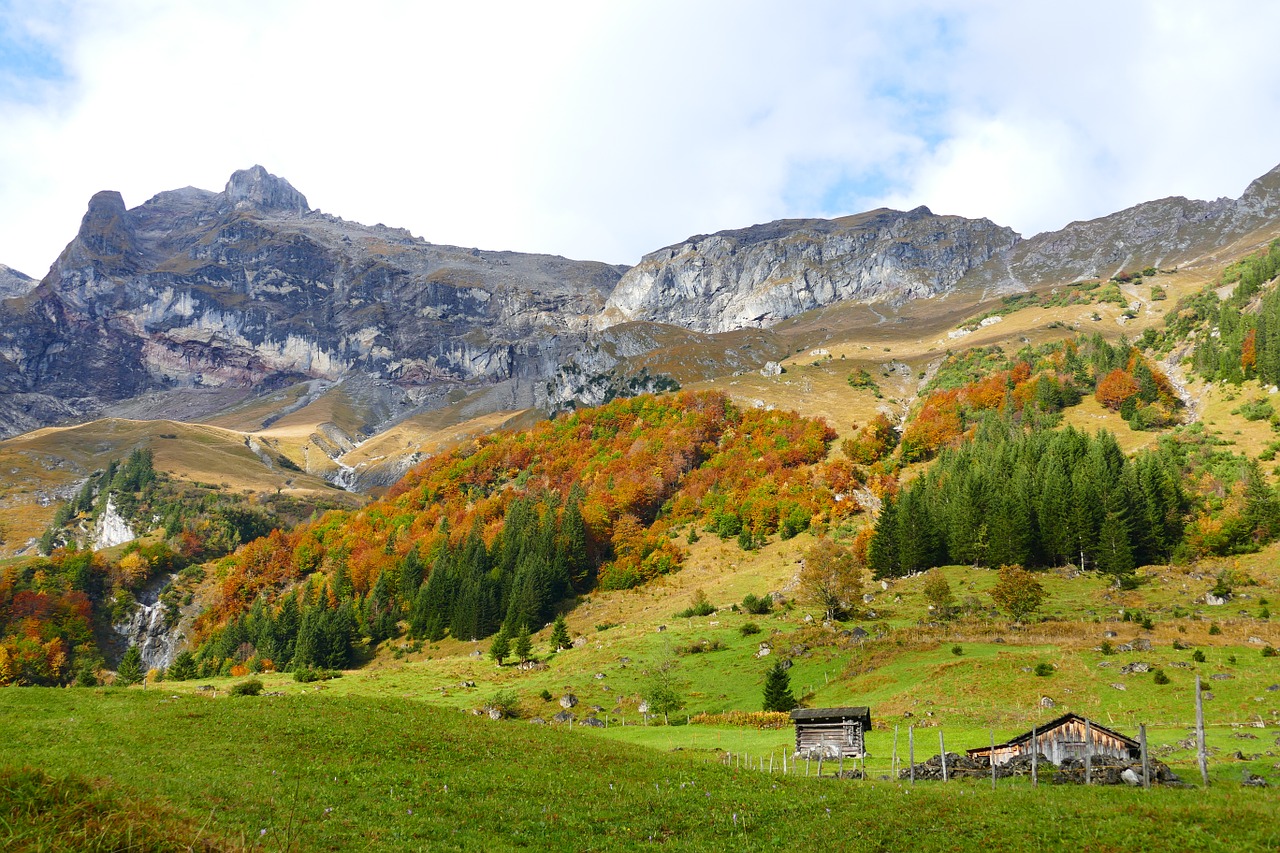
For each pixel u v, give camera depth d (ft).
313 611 615.16
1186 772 168.25
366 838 113.19
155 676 604.90
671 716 318.24
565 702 341.00
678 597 593.83
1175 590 428.56
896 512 563.48
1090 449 594.24
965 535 529.86
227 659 625.41
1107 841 114.32
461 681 412.36
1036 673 280.31
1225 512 500.74
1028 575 394.73
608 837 123.65
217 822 108.99
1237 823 116.06
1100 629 344.08
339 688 400.06
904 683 299.58
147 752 151.33
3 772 94.73
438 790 141.59
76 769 132.46
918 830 125.59
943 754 174.81
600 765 172.24
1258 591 402.52
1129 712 243.60
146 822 93.09
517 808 135.23
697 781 162.40
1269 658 271.08
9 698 201.26
